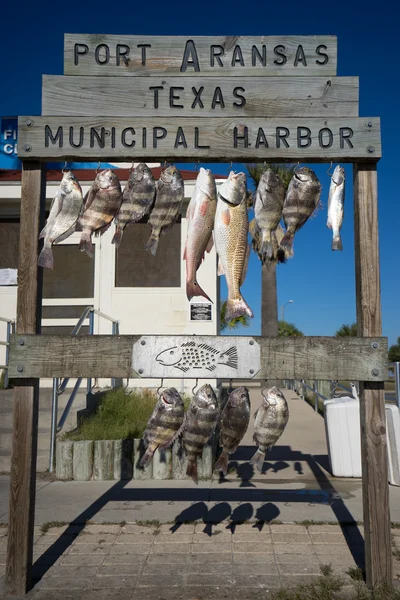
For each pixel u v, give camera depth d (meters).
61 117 3.67
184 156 3.67
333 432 6.46
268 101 3.72
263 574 3.62
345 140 3.66
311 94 3.72
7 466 6.60
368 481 3.42
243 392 3.36
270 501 5.34
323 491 5.75
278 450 8.06
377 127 3.66
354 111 3.71
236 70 3.75
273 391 3.36
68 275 10.77
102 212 3.46
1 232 11.00
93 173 11.70
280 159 3.70
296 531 4.45
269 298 20.48
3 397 7.96
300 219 3.44
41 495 5.54
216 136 3.68
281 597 3.23
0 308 10.77
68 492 5.66
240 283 3.42
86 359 3.46
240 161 3.76
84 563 3.83
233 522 4.67
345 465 6.35
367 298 3.57
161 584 3.48
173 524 4.63
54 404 6.54
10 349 3.46
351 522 4.64
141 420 7.36
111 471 6.25
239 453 7.84
